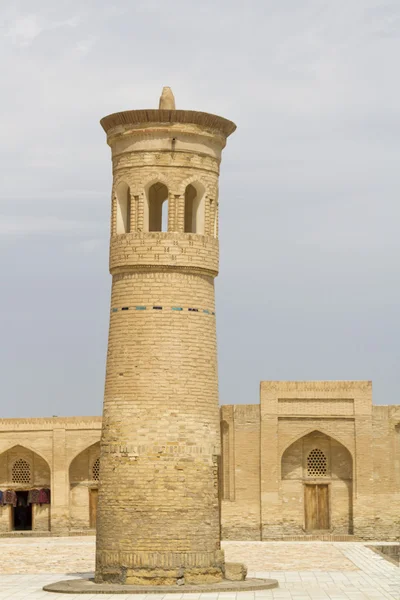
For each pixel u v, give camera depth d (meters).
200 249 30.22
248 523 52.84
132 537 29.02
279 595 28.45
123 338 29.92
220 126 30.97
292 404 53.38
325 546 48.44
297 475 53.88
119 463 29.38
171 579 28.80
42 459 58.75
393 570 37.00
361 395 53.31
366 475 53.03
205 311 30.28
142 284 29.94
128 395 29.55
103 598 27.17
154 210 32.66
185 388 29.56
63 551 46.22
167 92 30.98
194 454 29.38
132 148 30.55
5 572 37.44
